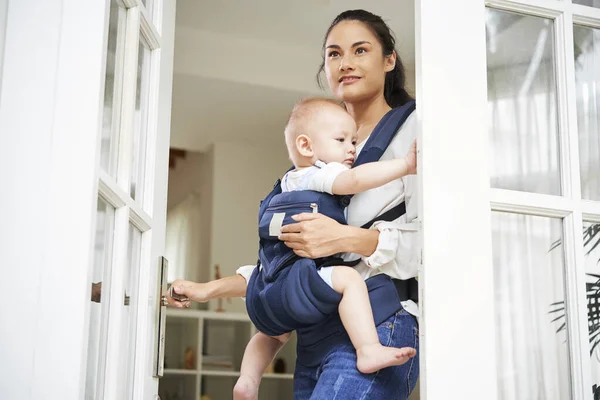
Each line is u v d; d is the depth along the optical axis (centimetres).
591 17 194
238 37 422
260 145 513
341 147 276
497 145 181
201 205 509
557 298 177
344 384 234
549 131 187
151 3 202
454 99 173
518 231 178
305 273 247
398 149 272
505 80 186
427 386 158
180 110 467
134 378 185
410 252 252
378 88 297
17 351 137
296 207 264
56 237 142
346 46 295
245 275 293
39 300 139
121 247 167
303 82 437
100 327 159
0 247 140
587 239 183
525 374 171
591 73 195
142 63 194
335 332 249
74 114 146
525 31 190
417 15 176
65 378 137
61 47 148
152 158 196
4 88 146
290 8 392
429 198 167
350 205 270
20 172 143
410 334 250
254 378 291
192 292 284
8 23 148
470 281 165
